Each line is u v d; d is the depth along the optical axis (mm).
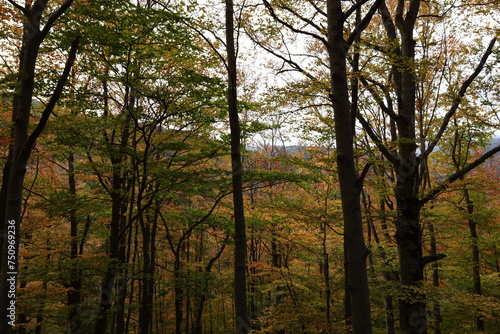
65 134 6836
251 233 10820
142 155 7727
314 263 13797
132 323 15578
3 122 5492
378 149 6848
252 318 13000
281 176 7785
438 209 11555
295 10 7453
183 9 5938
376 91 6250
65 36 5262
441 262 11781
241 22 6898
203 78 5977
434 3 8250
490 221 10312
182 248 15320
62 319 8797
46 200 8242
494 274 11250
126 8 4805
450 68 9148
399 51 7621
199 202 15633
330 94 3914
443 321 11734
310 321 8133
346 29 6293
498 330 11070
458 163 10695
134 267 10312
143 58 6020
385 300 10945
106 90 8375
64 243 10070
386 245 11016
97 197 9055
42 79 5809
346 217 3709
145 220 11492
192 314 15844
